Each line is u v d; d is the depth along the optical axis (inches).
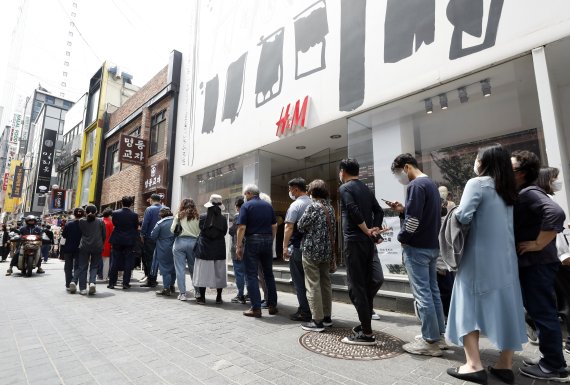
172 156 438.9
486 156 97.2
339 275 218.8
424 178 119.9
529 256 96.3
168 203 425.4
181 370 104.3
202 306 199.8
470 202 92.0
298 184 176.1
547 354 94.2
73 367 107.3
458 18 175.6
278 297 234.4
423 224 115.7
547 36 144.0
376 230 126.0
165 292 235.1
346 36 234.2
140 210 478.9
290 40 280.8
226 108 352.8
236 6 357.7
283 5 292.2
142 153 490.6
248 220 176.9
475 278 92.0
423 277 115.6
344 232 131.5
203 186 398.0
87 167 709.3
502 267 89.7
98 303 207.8
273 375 99.7
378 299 192.2
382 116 218.2
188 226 224.1
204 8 420.2
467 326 91.3
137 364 109.5
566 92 165.9
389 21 208.4
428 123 203.6
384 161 214.1
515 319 87.5
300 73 267.0
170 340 134.3
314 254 145.4
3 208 1630.2
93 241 239.8
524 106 174.2
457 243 94.7
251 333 143.3
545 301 95.5
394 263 199.6
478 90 180.1
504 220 92.3
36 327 153.7
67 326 155.3
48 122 1304.1
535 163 102.7
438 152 199.6
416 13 194.5
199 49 418.9
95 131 677.9
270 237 179.8
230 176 355.3
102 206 623.5
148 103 500.4
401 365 106.1
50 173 1059.9
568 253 113.8
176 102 450.3
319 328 144.4
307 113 255.8
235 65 346.6
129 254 269.0
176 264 220.8
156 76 501.0
